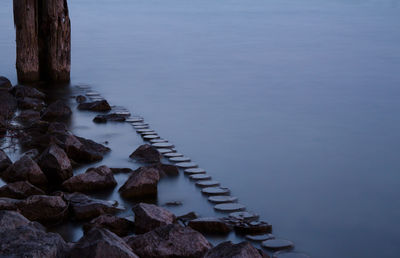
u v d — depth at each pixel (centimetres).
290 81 1272
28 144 759
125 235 504
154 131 859
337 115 971
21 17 1195
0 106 938
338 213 567
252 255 402
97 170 630
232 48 1773
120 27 2294
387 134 857
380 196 614
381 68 1434
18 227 411
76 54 1639
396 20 2594
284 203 591
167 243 440
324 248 491
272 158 740
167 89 1181
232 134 852
